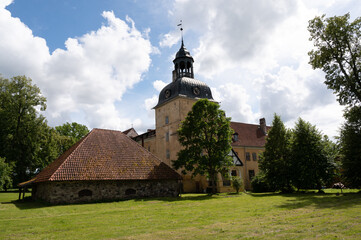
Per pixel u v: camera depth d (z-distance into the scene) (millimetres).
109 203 20547
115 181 23328
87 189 21906
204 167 29438
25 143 38562
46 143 42062
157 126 45562
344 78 26844
